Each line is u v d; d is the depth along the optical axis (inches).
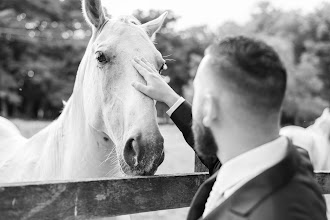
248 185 35.4
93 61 85.4
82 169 86.5
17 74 1023.0
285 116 1097.4
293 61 1128.8
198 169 86.3
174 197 69.1
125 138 73.0
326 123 240.7
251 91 36.5
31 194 50.9
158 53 82.4
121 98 76.3
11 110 1021.2
